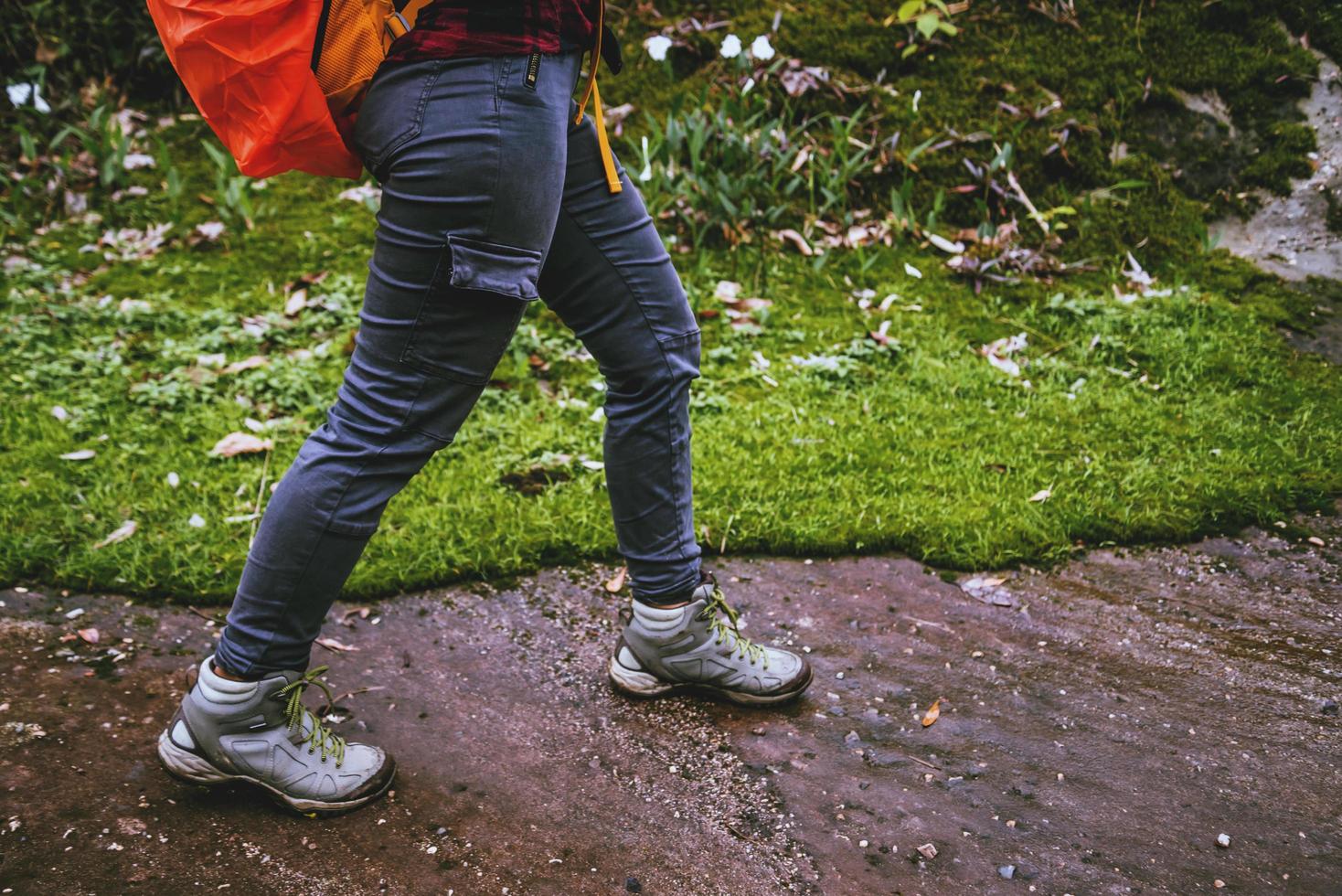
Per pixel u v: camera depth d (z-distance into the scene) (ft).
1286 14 15.56
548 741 6.18
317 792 5.41
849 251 13.96
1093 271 13.47
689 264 13.62
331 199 15.12
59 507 8.50
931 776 5.96
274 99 4.58
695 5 16.75
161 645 6.98
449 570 7.93
